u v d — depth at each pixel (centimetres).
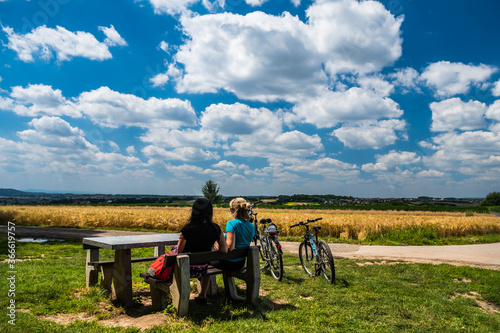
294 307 431
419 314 417
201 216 398
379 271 702
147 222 2047
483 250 1209
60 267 677
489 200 10525
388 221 1708
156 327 345
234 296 466
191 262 384
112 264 465
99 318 378
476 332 363
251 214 707
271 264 649
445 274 678
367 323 379
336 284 566
